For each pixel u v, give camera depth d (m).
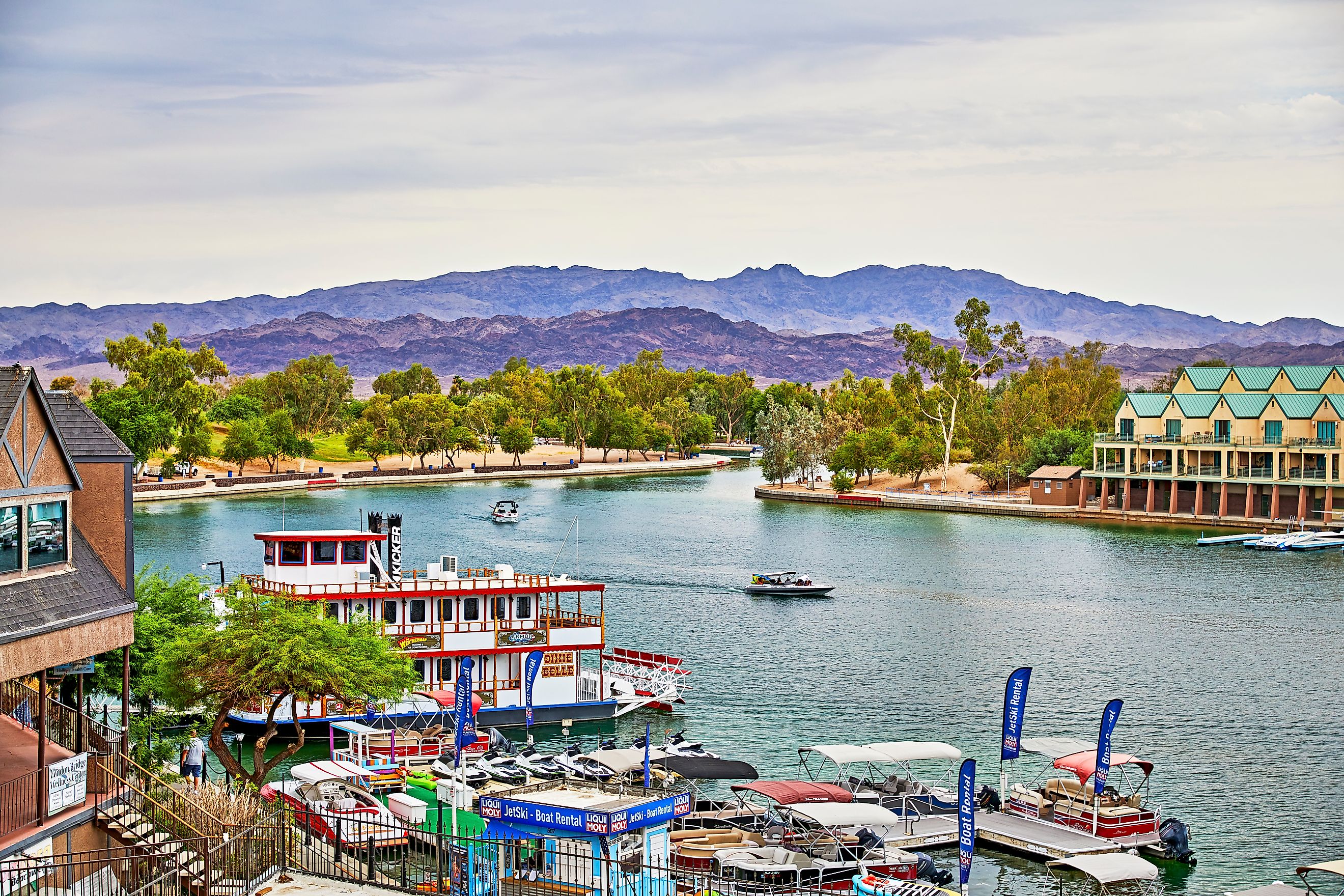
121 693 59.09
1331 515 191.75
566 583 83.94
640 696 86.12
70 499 38.59
